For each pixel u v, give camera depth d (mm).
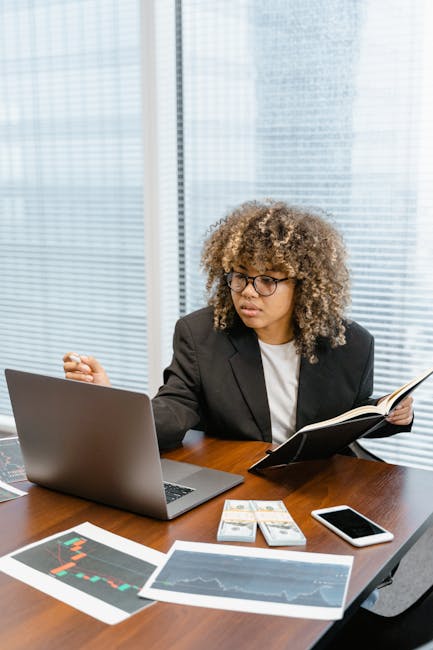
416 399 2875
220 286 2004
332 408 1998
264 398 1962
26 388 1521
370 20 2715
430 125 2676
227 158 3088
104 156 3346
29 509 1506
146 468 1406
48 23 3357
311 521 1438
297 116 2912
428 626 1303
